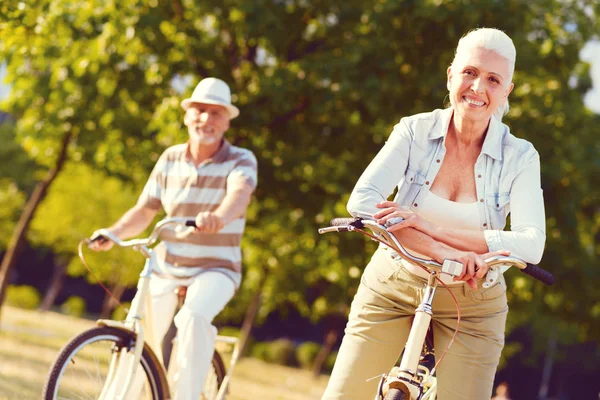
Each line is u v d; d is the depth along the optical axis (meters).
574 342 56.72
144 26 15.10
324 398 4.52
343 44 16.34
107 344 5.17
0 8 10.59
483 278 4.20
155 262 6.19
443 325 4.41
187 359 5.70
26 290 53.00
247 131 15.92
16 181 50.03
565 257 19.92
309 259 21.42
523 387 62.62
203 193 6.21
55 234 44.47
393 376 3.91
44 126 17.30
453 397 4.33
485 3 15.32
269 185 16.70
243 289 32.22
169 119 15.44
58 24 14.89
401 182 4.35
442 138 4.27
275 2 16.39
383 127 16.34
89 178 43.03
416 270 4.29
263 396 19.33
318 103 15.69
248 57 16.58
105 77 16.39
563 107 18.23
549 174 17.77
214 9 16.02
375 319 4.46
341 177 16.66
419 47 15.91
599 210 21.23
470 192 4.26
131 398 5.43
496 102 4.09
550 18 17.92
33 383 9.91
